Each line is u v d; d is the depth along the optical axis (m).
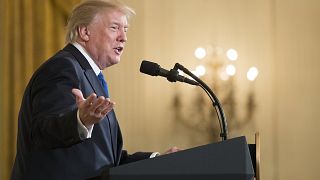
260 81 9.98
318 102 9.91
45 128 3.00
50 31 9.64
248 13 10.05
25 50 9.57
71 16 4.12
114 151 3.84
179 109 9.98
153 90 10.02
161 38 10.06
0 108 9.82
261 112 9.94
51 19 9.65
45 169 3.41
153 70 3.99
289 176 9.88
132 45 10.03
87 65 3.92
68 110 3.17
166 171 2.46
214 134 9.88
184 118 9.98
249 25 10.05
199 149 2.50
